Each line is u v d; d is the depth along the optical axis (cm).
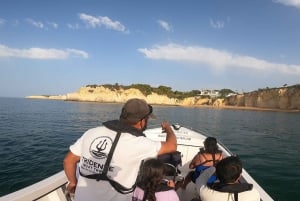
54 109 5825
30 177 911
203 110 8638
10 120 2931
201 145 690
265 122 4278
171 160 510
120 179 237
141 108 248
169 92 13438
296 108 10338
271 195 803
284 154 1507
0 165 1040
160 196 259
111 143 239
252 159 1340
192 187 546
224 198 306
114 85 13338
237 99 12744
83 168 245
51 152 1305
